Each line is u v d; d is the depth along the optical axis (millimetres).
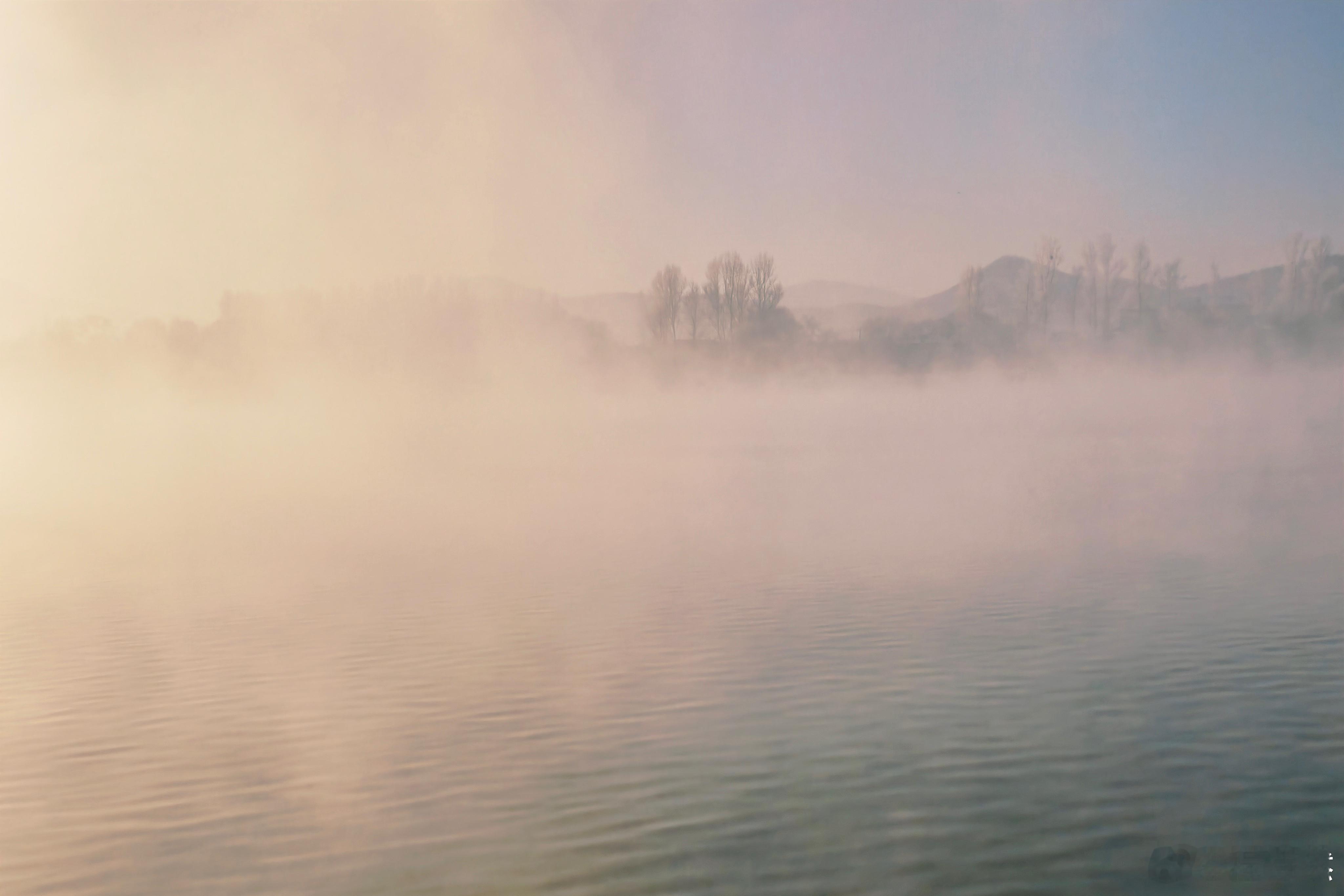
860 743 12273
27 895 9234
